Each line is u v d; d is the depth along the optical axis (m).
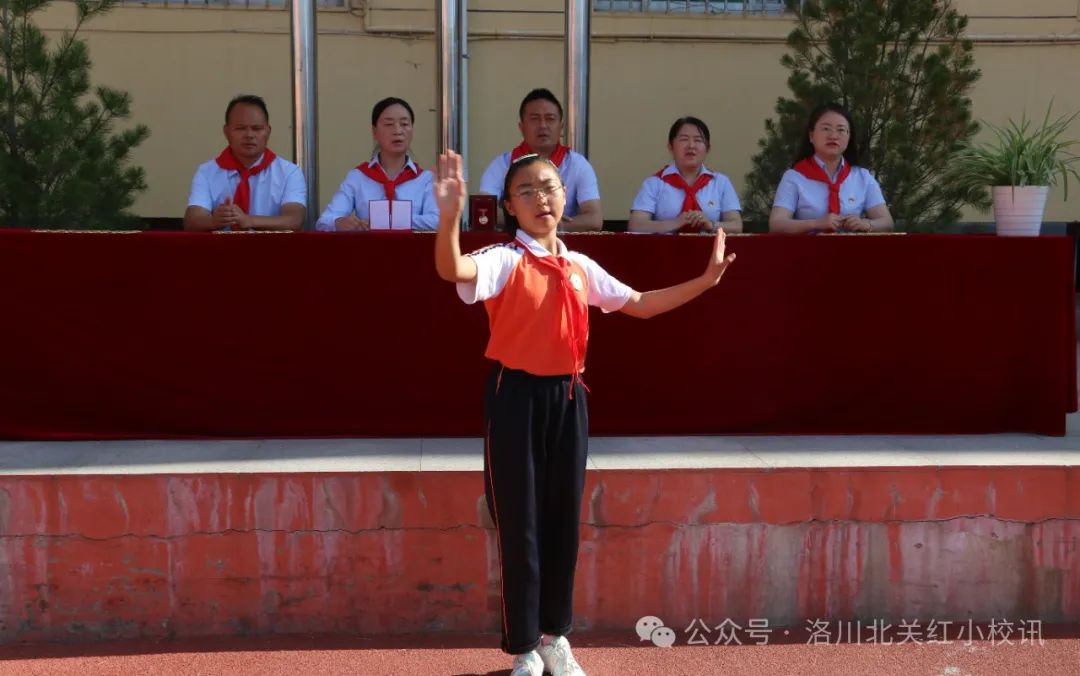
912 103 5.47
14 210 4.89
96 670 2.70
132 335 3.21
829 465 2.97
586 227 4.21
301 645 2.85
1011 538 3.01
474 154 7.02
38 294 3.17
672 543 2.95
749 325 3.36
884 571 3.00
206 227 4.08
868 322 3.38
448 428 3.31
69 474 2.82
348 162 6.99
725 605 2.98
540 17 6.88
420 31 6.87
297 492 2.86
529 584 2.47
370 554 2.90
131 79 6.75
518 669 2.50
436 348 3.28
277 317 3.24
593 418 3.37
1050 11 6.84
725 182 4.57
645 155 7.07
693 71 6.98
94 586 2.85
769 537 2.96
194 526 2.85
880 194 4.19
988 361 3.41
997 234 3.58
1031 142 3.61
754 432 3.41
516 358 2.39
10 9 4.98
